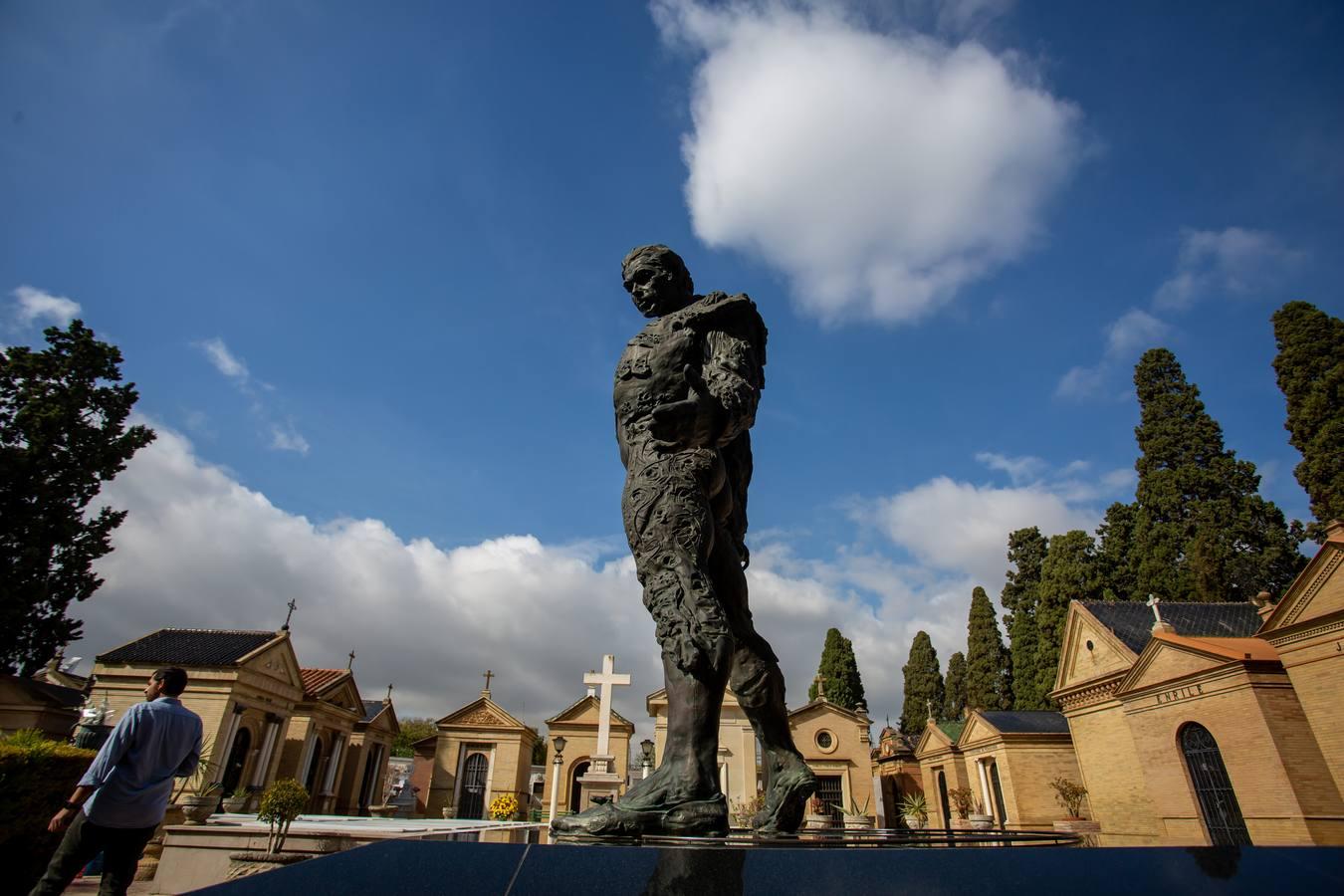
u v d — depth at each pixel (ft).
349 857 3.87
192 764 14.52
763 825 7.63
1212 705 56.75
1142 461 107.34
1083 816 75.61
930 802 113.60
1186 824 58.18
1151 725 63.05
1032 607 126.21
